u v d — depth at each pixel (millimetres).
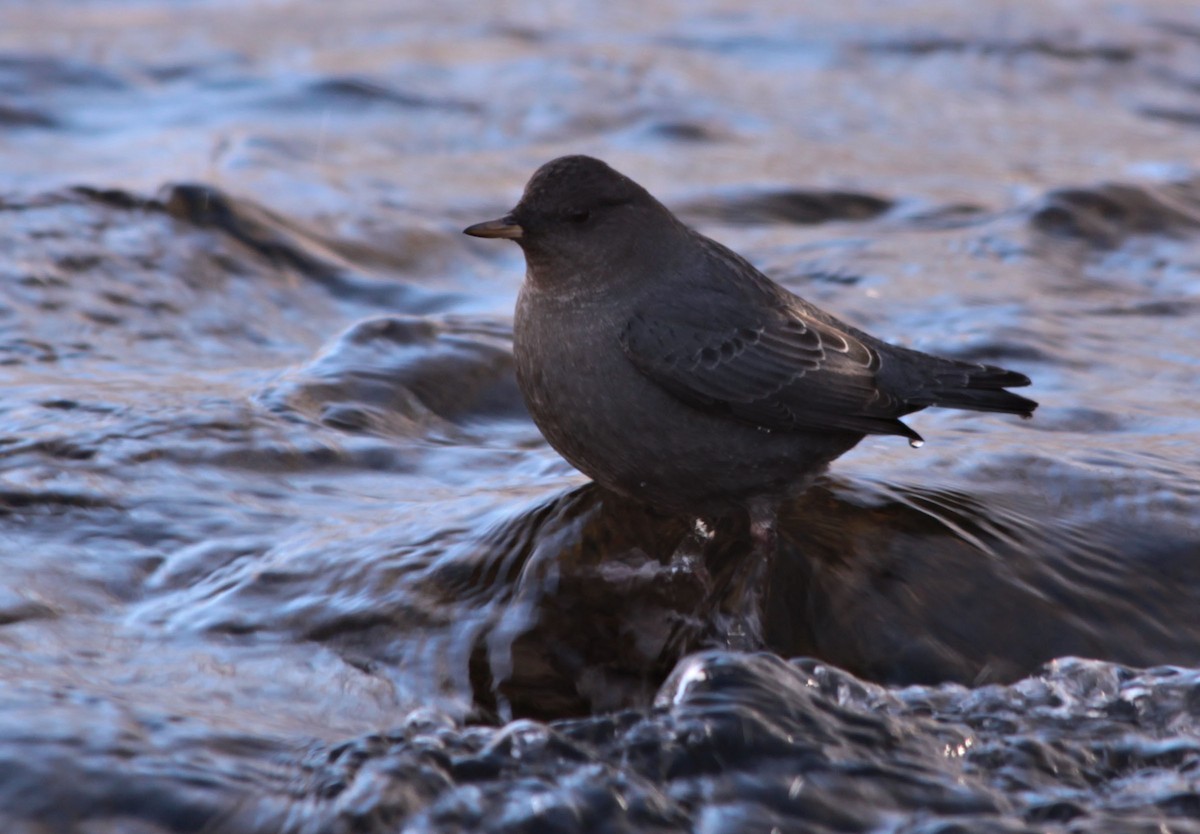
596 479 9414
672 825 6059
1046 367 12562
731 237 16656
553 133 21094
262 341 13203
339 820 5961
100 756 6121
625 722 6547
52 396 10680
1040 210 16766
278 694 7258
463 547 8664
